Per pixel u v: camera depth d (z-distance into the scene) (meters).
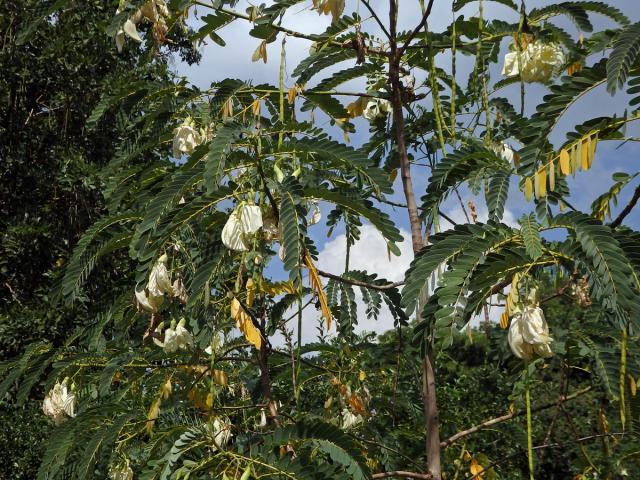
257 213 2.56
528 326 2.05
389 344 3.93
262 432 3.42
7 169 11.23
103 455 3.61
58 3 3.38
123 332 3.65
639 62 2.16
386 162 3.82
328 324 2.60
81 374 3.74
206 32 3.23
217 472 2.67
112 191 3.57
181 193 2.71
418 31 3.10
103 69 11.65
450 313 2.10
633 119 2.12
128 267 9.67
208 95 3.33
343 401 3.94
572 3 2.98
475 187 2.95
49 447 3.47
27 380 3.67
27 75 11.16
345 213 3.74
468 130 3.63
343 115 3.59
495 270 2.10
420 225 3.14
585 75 2.11
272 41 3.12
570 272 2.13
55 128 11.61
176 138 3.29
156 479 3.02
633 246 1.98
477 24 3.26
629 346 2.89
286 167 3.03
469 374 7.40
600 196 2.58
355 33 3.21
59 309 9.81
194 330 3.19
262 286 2.84
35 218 11.03
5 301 10.91
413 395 4.21
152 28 3.22
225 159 2.58
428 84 3.48
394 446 3.98
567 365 3.32
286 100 3.43
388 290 3.52
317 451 2.87
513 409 3.56
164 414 3.95
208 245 2.87
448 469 4.59
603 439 3.46
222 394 4.37
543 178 2.19
